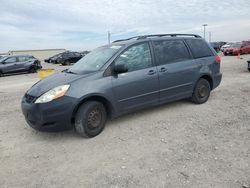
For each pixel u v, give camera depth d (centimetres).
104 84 467
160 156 382
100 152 407
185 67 591
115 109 486
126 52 509
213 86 666
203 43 661
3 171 362
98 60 511
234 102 653
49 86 450
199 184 306
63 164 375
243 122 505
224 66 1677
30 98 454
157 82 540
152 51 546
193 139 436
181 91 591
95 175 341
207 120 528
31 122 452
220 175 323
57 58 3734
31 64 2119
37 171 359
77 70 514
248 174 322
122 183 318
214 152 384
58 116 429
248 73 1213
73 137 471
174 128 492
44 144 448
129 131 487
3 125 562
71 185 321
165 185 308
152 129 492
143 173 338
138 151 403
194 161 361
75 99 435
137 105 518
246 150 386
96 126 467
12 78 1752
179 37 614
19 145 449
